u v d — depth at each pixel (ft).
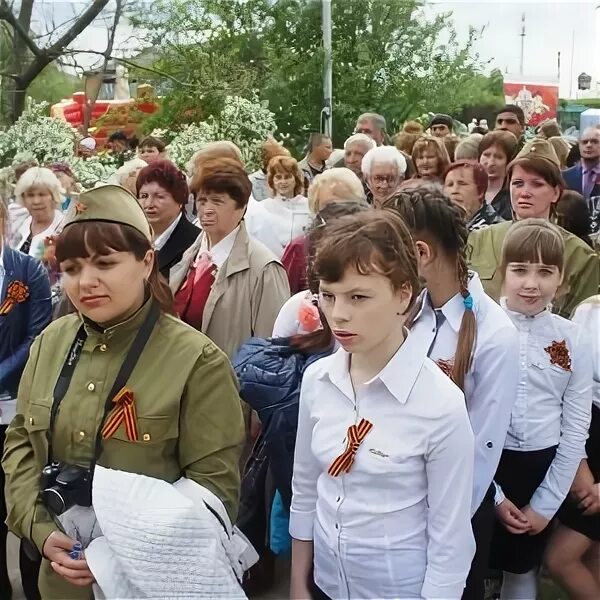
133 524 5.82
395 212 6.37
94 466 6.15
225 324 10.47
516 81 35.76
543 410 8.53
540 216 11.32
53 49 35.09
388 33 35.88
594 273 11.16
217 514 6.16
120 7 34.68
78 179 22.77
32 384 6.64
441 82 36.19
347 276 5.75
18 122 25.49
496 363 7.36
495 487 8.10
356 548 6.14
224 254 10.68
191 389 6.28
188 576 5.84
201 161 11.08
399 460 5.99
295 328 8.90
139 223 6.31
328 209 7.53
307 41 34.14
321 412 6.40
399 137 23.30
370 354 6.09
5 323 9.62
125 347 6.38
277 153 22.50
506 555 8.77
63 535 6.22
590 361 8.68
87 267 6.12
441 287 7.43
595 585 9.29
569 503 9.11
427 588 5.98
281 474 8.50
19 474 6.59
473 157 15.90
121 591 5.87
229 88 32.81
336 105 35.76
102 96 36.01
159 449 6.23
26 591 9.31
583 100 32.83
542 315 8.66
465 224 7.51
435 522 6.03
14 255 9.82
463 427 6.02
